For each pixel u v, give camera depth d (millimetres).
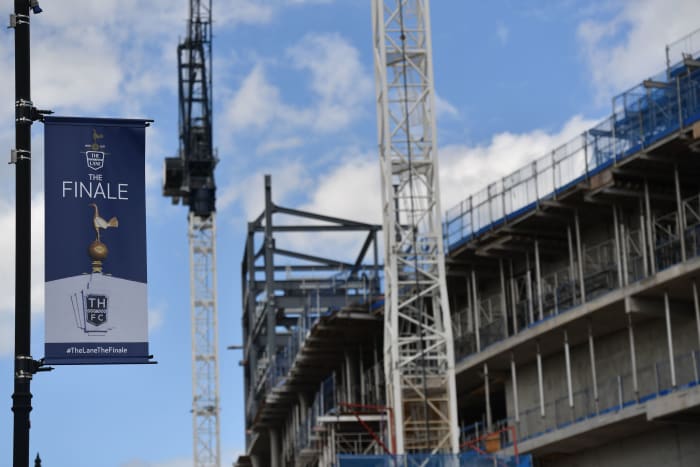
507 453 71812
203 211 161250
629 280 66500
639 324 67125
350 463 56688
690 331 64000
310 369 94812
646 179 65312
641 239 65000
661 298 64312
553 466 71688
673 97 63219
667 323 62344
